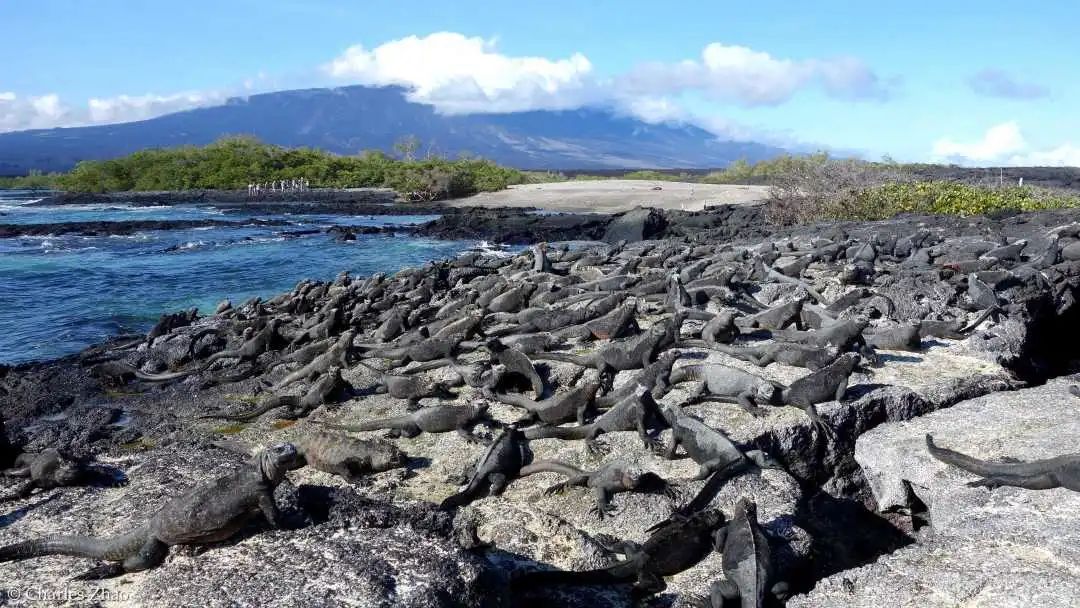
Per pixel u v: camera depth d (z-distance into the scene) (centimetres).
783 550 749
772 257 2212
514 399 1108
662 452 924
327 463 923
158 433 1155
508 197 6762
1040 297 1748
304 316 1894
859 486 1008
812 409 1005
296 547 616
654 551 709
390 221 5641
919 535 828
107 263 3359
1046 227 2708
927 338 1371
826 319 1380
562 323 1548
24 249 3794
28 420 1273
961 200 3703
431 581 560
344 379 1238
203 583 575
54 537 666
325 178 8894
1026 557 614
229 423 1180
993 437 904
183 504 639
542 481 879
